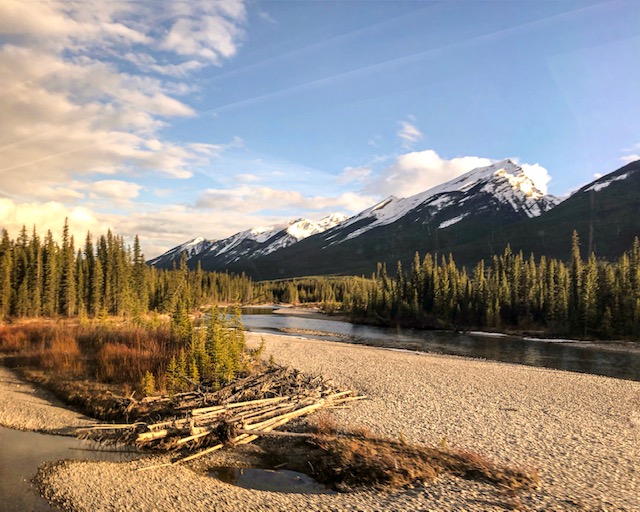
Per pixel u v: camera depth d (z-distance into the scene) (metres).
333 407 20.38
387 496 11.67
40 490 12.24
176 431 15.98
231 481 12.97
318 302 183.38
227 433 15.78
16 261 78.62
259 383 21.98
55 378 24.31
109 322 46.97
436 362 36.25
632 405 22.47
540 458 14.36
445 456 14.06
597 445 15.80
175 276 97.25
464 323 86.00
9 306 72.69
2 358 31.59
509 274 94.94
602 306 70.56
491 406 21.33
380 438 15.84
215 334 23.84
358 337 65.12
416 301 93.25
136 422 17.41
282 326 80.88
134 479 13.02
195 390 20.62
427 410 20.25
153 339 30.62
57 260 81.75
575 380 29.36
